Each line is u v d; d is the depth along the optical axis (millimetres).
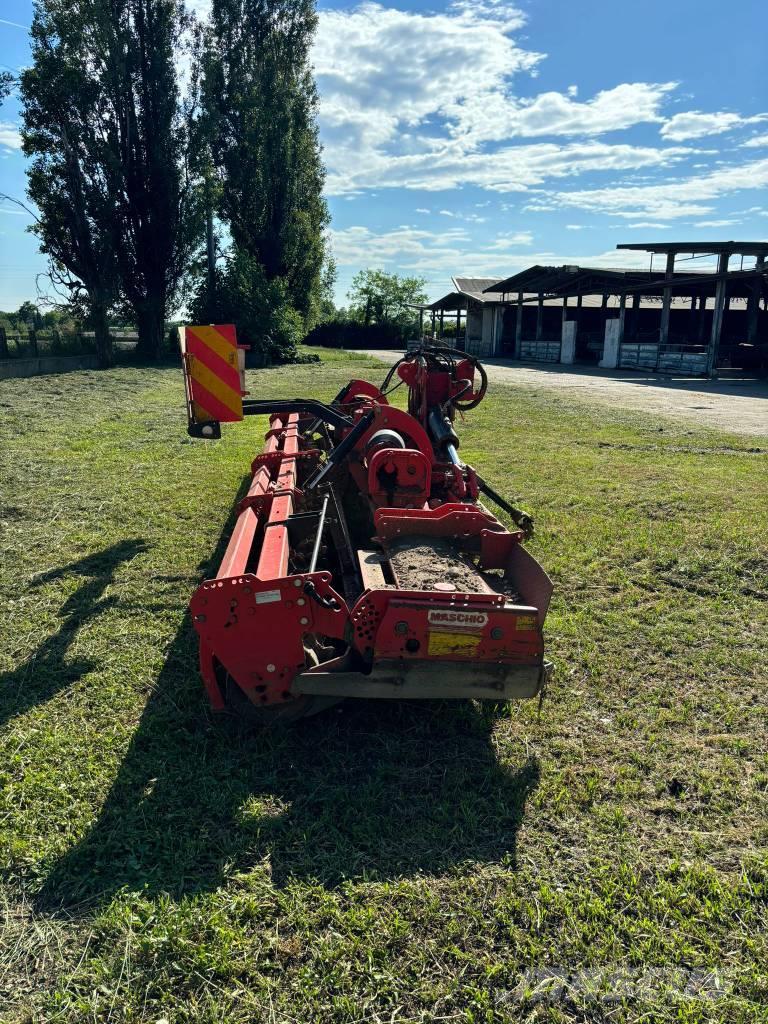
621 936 2318
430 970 2176
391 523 4012
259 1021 2006
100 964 2152
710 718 3605
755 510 7051
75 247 26188
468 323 47781
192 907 2346
